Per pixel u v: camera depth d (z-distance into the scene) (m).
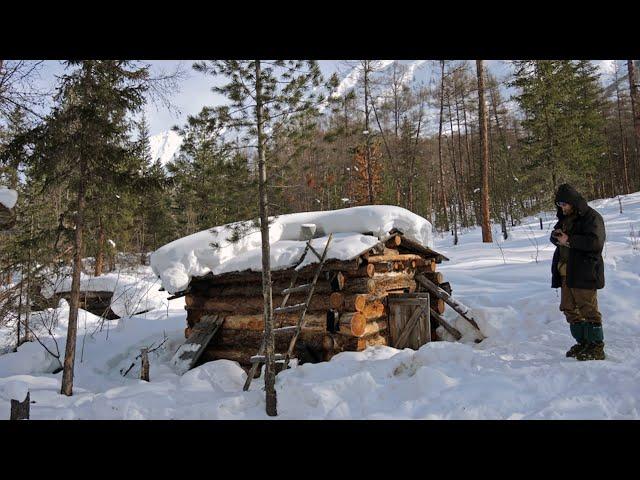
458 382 4.68
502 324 7.71
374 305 7.73
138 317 12.48
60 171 7.34
